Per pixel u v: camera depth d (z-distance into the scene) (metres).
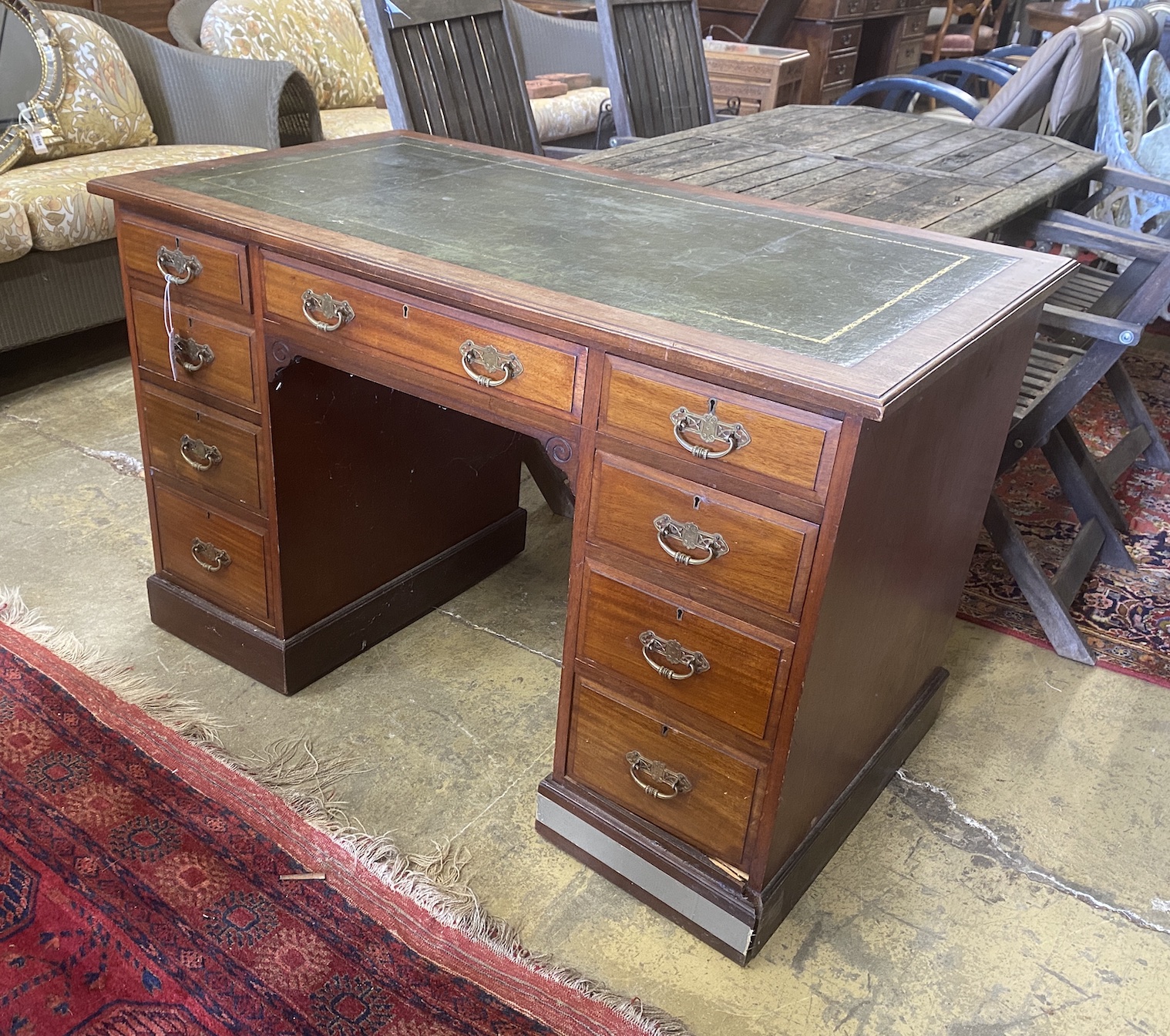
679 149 2.35
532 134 2.54
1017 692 1.98
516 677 1.94
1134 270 2.38
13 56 3.04
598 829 1.49
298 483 1.69
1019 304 1.30
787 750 1.26
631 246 1.44
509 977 1.36
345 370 1.46
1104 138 2.97
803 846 1.45
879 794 1.70
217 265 1.53
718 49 4.55
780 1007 1.35
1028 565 2.09
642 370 1.17
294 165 1.77
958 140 2.66
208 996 1.29
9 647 1.87
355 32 4.25
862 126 2.77
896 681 1.61
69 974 1.31
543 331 1.23
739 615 1.23
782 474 1.12
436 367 1.35
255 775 1.65
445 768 1.71
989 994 1.38
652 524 1.25
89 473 2.47
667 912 1.46
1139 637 2.15
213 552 1.80
